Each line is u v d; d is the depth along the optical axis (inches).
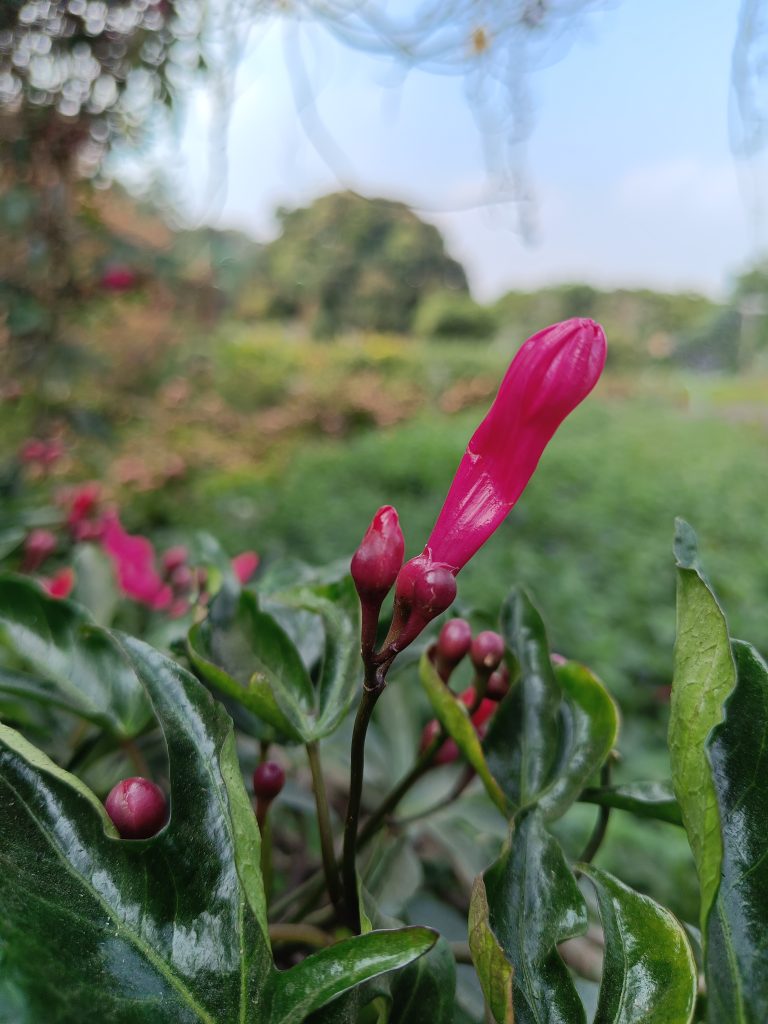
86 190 23.0
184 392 60.7
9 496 18.1
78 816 4.0
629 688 33.0
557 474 74.4
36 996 3.3
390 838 7.4
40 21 16.6
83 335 35.4
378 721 9.6
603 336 4.6
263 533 48.4
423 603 4.2
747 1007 3.9
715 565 49.8
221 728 4.6
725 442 107.5
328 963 4.1
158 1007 3.8
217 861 4.3
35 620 6.9
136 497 43.7
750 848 4.3
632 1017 4.1
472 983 6.9
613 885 4.6
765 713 4.6
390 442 81.0
